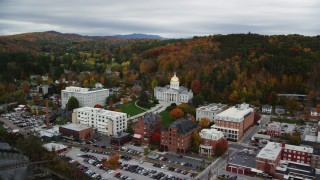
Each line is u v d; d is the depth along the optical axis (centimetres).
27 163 17950
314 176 16462
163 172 17262
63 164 17575
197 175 16975
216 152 19962
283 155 19025
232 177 16712
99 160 18675
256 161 17262
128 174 16950
